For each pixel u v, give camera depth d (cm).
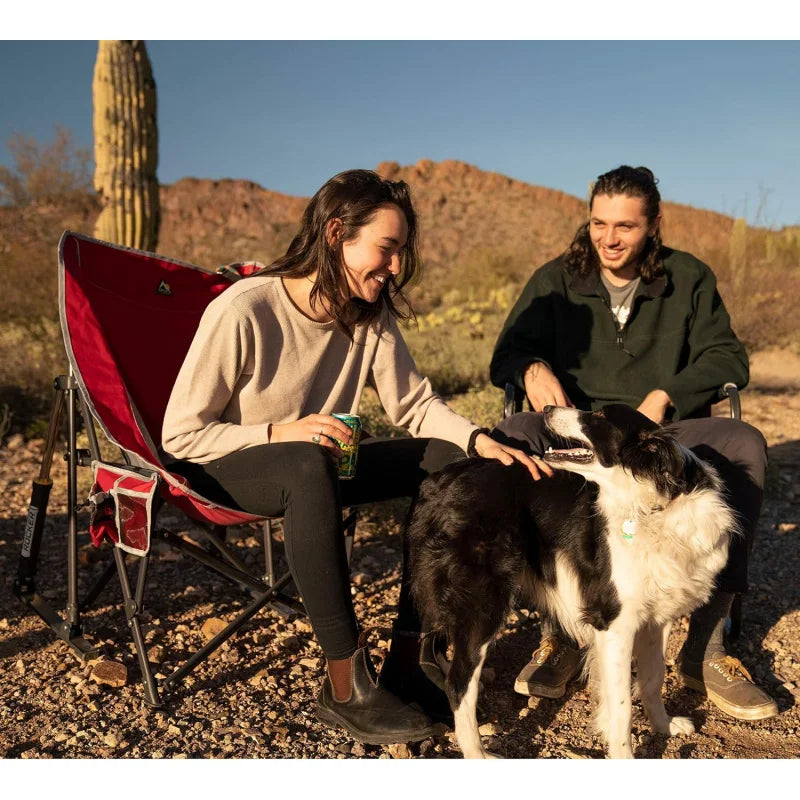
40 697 313
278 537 487
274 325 308
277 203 5569
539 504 314
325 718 297
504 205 5325
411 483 338
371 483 336
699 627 335
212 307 304
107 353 321
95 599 397
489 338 1274
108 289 352
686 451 305
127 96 803
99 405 306
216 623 370
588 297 394
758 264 1304
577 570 305
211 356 298
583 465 306
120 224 813
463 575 301
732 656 355
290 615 385
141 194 820
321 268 303
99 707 307
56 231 1239
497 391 845
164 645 358
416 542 314
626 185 360
